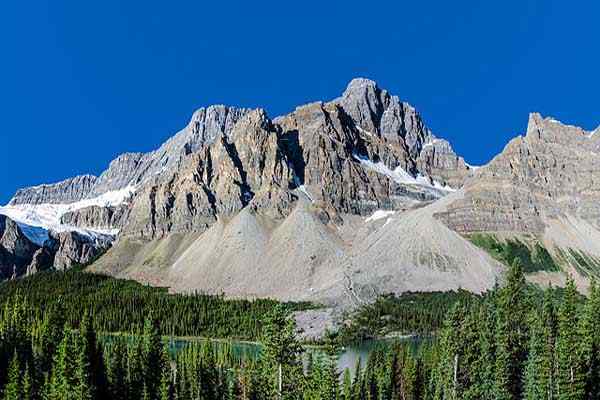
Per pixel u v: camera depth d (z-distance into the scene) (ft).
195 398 468.75
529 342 361.30
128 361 470.39
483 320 373.20
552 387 336.49
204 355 526.16
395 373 470.39
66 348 386.52
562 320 342.03
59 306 627.87
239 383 467.11
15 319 581.94
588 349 344.08
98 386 388.78
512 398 351.67
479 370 352.69
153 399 420.36
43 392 404.16
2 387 447.83
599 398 339.57
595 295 366.22
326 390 347.15
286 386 336.49
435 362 443.73
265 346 340.39
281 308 343.26
